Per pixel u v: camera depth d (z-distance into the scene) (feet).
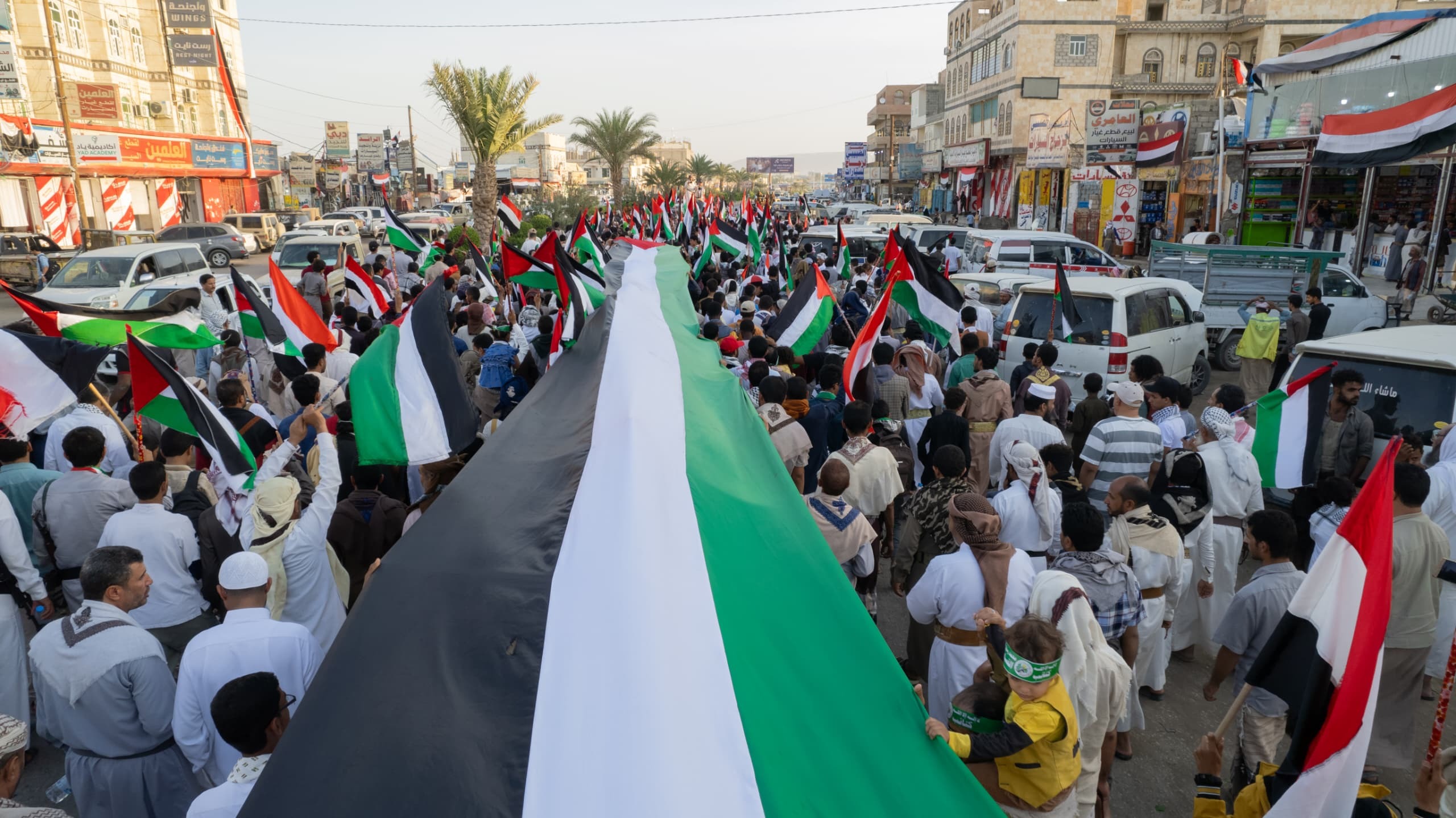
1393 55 62.49
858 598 9.77
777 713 7.61
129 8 127.54
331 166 223.30
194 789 13.19
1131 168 102.68
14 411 18.51
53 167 99.96
